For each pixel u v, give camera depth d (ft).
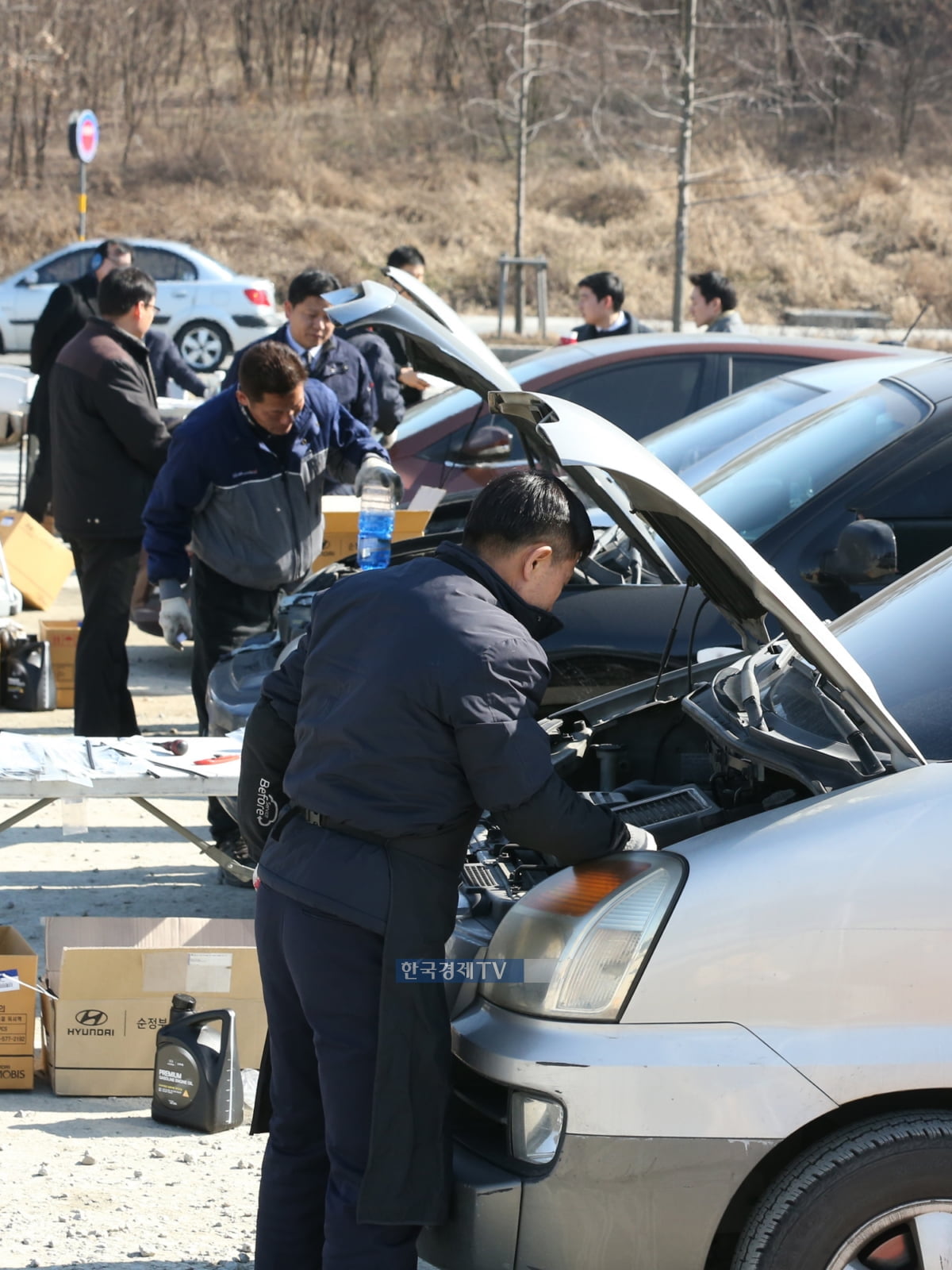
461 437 43.06
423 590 14.19
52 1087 21.45
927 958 13.21
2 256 171.01
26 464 65.87
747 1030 13.15
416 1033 13.65
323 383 37.19
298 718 14.82
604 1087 13.05
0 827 24.06
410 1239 14.10
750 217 175.42
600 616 26.78
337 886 13.85
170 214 178.40
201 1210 18.02
